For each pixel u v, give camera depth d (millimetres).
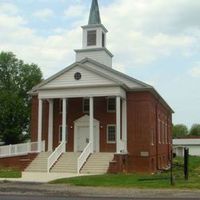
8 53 75000
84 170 37938
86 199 19203
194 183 26984
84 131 45062
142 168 41781
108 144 43844
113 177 31625
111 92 40656
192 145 101438
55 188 24469
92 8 50250
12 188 24125
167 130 60844
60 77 42469
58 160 39562
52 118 45125
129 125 42812
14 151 42406
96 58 48250
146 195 21203
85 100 45375
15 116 70312
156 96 46812
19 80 74125
